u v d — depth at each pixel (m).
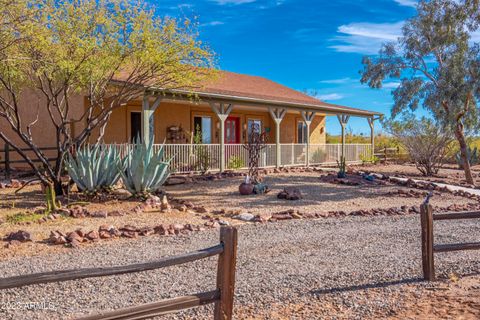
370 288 4.21
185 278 4.45
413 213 8.80
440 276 4.61
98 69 9.13
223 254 3.01
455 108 13.70
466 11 13.61
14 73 8.69
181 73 9.90
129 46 9.15
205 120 17.97
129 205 8.59
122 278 4.42
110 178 9.58
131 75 9.85
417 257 5.38
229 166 15.48
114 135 14.44
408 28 14.86
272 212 8.57
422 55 14.55
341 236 6.56
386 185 13.37
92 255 5.16
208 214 8.17
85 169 9.06
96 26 8.90
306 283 4.33
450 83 13.45
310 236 6.53
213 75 10.43
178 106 16.59
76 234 5.88
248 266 4.90
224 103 14.99
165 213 8.05
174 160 13.82
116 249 5.48
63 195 9.37
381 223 7.68
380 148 26.69
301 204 9.66
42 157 9.22
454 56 13.61
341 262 5.11
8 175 12.41
